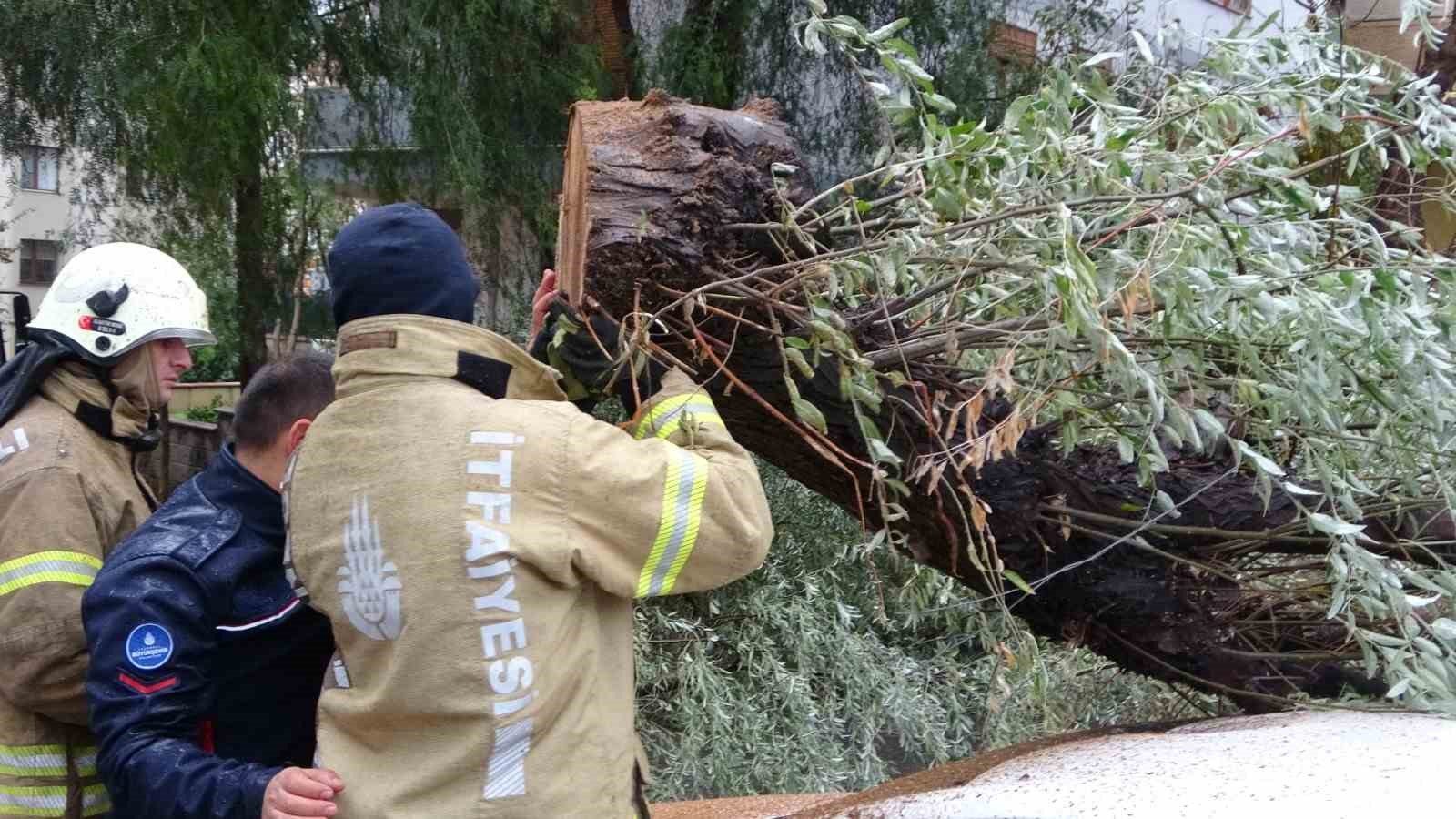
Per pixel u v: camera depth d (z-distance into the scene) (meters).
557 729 1.60
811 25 2.23
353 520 1.64
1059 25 6.31
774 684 4.28
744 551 1.73
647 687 4.52
